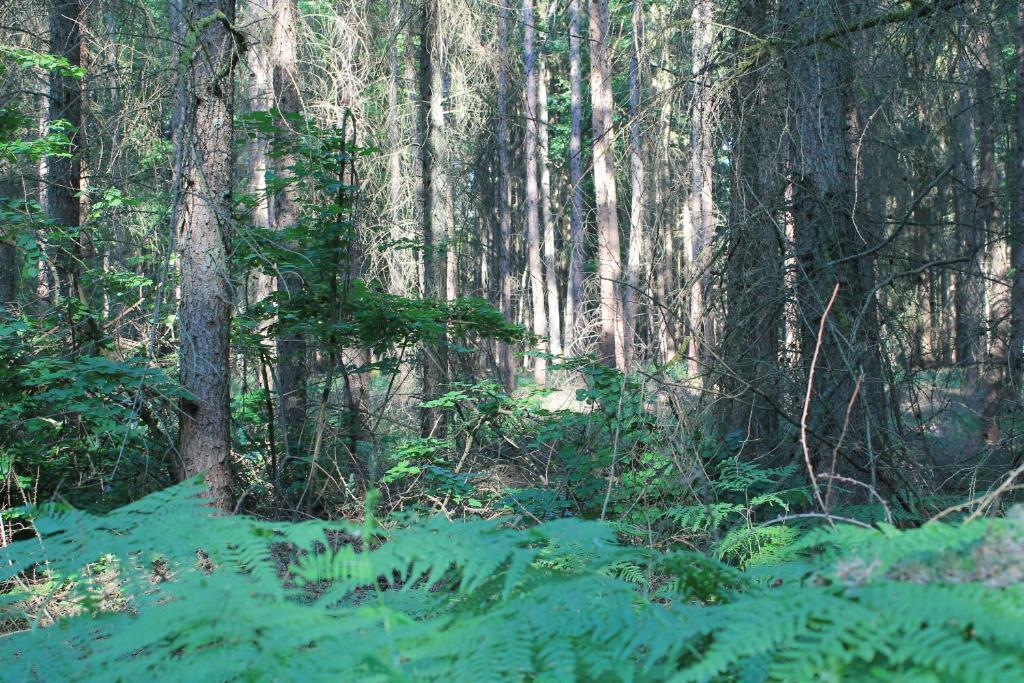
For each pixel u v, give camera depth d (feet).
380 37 41.86
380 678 4.23
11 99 28.58
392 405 36.94
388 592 6.93
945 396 21.39
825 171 19.95
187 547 5.47
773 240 20.10
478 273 75.10
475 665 4.34
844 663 3.84
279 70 32.53
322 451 26.03
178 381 21.43
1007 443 17.57
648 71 28.17
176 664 4.28
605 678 4.56
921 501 14.46
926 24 19.27
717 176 23.41
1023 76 21.72
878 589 4.12
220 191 20.61
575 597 4.84
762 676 4.57
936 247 21.95
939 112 20.49
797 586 4.76
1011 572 4.17
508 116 63.21
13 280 29.53
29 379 19.29
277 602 4.77
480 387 26.86
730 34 22.52
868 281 19.99
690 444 15.69
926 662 3.52
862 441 17.08
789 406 19.65
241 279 24.73
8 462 19.21
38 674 5.16
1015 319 21.53
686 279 20.66
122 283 24.70
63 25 29.32
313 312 25.40
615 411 19.34
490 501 22.94
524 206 81.25
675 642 4.19
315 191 27.61
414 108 43.98
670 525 14.88
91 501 21.39
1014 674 3.24
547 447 24.64
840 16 19.19
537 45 69.10
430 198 44.29
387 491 24.79
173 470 22.54
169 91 21.85
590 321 47.47
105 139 29.48
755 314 19.66
